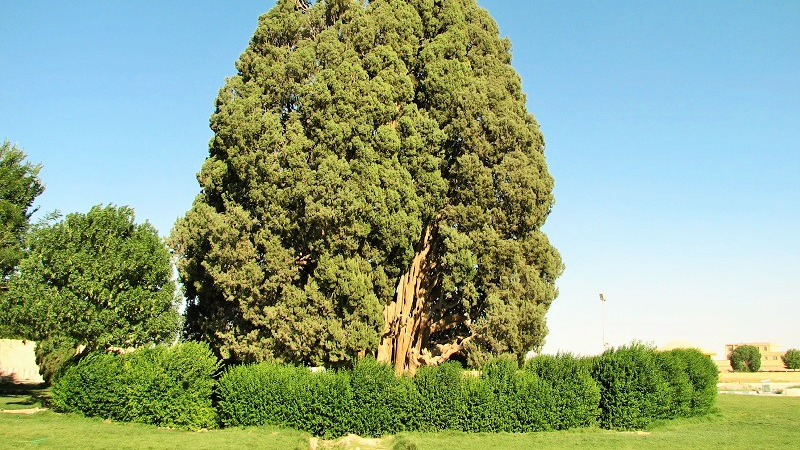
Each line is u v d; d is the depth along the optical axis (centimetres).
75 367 1914
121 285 1934
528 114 2570
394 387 1725
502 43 2664
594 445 1535
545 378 1856
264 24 2408
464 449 1453
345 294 1961
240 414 1725
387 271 2117
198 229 2102
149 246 2020
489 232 2205
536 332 2205
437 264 2292
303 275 2139
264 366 1797
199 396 1723
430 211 2188
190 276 2280
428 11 2472
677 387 2075
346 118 2131
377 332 2003
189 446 1398
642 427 1866
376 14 2352
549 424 1792
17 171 3041
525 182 2245
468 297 2186
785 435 1722
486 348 2147
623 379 1902
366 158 2069
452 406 1738
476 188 2233
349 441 1609
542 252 2338
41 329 1873
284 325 1973
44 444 1367
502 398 1767
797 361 6550
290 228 2089
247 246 2056
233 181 2248
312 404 1691
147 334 1953
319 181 2022
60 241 1914
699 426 1947
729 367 6531
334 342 1944
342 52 2264
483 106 2323
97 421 1789
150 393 1750
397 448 1449
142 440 1474
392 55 2256
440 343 2452
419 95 2362
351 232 2005
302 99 2203
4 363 3491
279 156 2119
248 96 2259
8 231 2838
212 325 2208
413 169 2167
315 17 2455
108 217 1984
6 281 2750
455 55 2409
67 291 1878
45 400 2170
